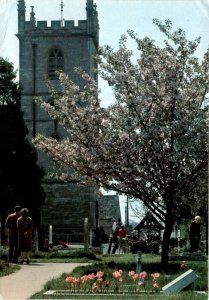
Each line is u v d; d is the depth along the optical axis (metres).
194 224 31.47
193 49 26.69
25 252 29.61
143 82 26.73
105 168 26.86
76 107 27.30
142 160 26.33
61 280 18.84
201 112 26.31
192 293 15.40
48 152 27.84
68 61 90.81
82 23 91.06
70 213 88.00
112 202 107.50
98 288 16.56
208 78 26.84
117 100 26.94
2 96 68.06
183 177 26.56
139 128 26.62
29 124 88.31
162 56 26.69
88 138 27.09
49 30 90.81
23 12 90.88
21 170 66.69
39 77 89.88
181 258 30.48
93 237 68.19
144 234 42.09
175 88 26.36
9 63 68.12
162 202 27.98
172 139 26.30
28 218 29.14
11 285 18.33
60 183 88.19
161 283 17.97
